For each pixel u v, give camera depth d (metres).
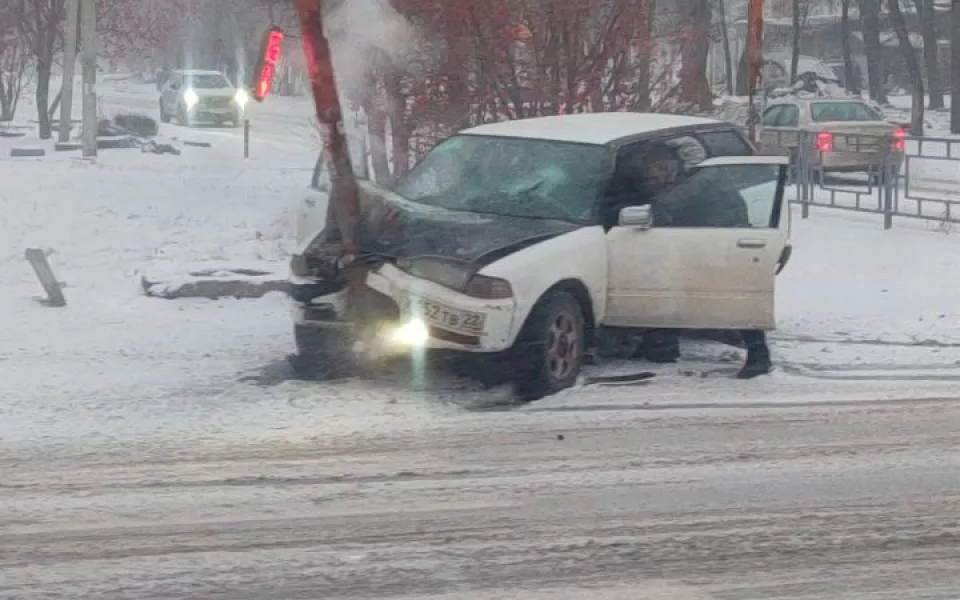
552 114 14.73
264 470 7.51
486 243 9.13
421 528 6.58
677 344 10.84
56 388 9.29
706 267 9.73
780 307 12.85
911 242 16.77
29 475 7.37
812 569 6.09
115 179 21.73
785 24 64.56
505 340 8.87
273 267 13.22
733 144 10.90
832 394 9.59
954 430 8.62
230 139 35.91
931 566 6.15
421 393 9.34
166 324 11.47
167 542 6.35
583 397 9.34
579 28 14.70
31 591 5.73
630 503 7.02
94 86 26.66
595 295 9.53
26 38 34.25
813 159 21.48
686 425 8.66
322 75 9.57
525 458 7.83
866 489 7.32
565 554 6.24
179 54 50.59
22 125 38.56
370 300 9.20
